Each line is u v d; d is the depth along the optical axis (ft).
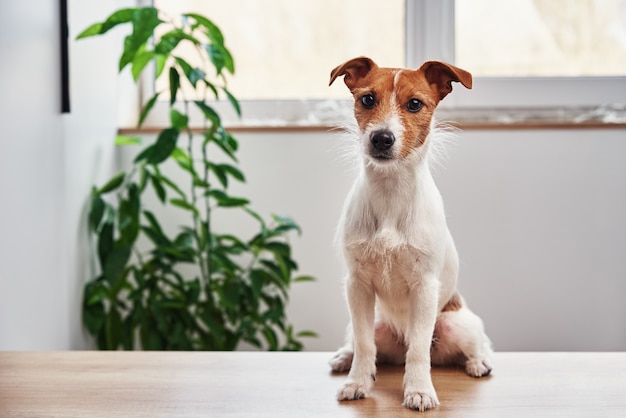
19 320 6.15
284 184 8.32
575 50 8.75
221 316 7.78
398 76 4.53
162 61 7.72
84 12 7.54
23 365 5.44
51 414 4.45
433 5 8.68
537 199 8.18
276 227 8.13
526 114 8.67
